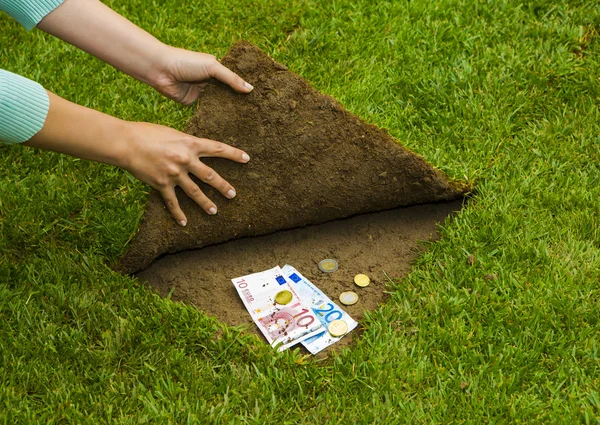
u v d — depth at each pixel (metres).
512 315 1.31
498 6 1.75
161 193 1.38
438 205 1.50
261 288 1.40
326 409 1.24
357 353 1.29
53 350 1.29
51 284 1.37
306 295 1.39
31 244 1.42
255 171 1.43
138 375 1.28
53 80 1.66
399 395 1.24
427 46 1.70
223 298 1.40
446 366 1.27
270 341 1.33
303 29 1.76
